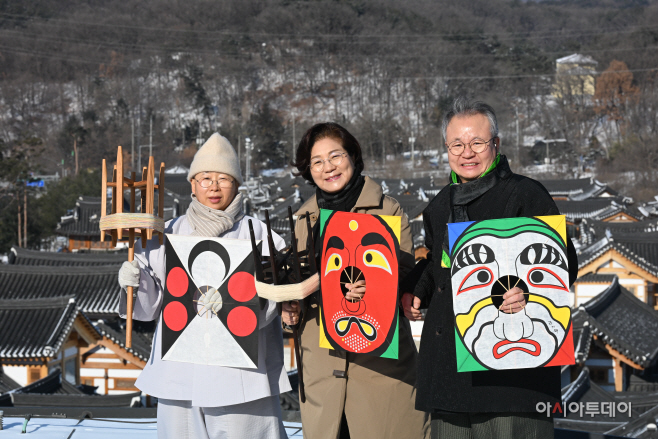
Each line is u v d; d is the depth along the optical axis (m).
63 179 53.28
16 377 15.55
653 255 25.12
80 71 111.12
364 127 83.81
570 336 2.53
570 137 84.19
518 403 2.59
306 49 112.12
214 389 3.14
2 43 109.88
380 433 3.00
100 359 17.25
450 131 2.80
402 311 3.07
